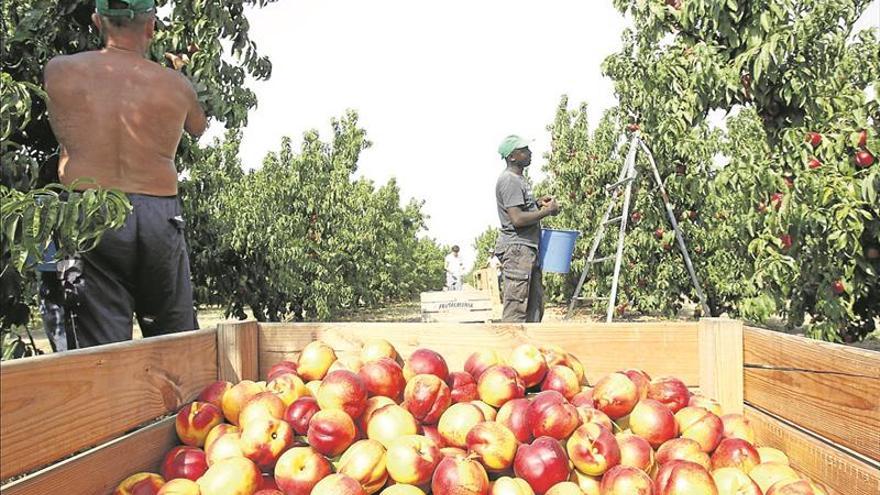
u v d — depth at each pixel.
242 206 11.45
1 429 1.30
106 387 1.65
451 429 1.94
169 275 2.99
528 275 6.49
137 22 2.94
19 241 2.01
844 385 1.66
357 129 18.33
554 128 16.28
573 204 15.16
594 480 1.83
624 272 12.94
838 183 5.05
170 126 3.00
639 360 2.34
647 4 6.58
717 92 5.87
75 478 1.59
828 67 5.95
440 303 8.77
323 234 16.11
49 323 2.96
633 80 9.06
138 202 2.83
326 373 2.26
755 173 5.61
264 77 4.98
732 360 2.23
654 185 10.19
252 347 2.40
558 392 2.08
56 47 3.45
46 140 3.38
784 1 5.55
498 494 1.72
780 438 1.98
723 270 11.31
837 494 1.67
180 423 2.00
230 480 1.73
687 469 1.72
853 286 5.74
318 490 1.67
